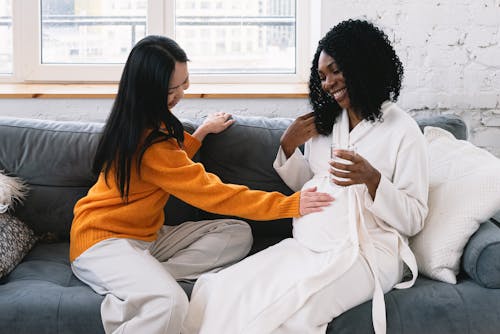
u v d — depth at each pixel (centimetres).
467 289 182
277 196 201
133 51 198
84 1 304
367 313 176
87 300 181
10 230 208
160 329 174
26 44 302
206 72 309
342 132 205
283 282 179
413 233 196
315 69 209
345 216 194
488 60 273
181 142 210
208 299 182
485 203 191
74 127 236
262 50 308
